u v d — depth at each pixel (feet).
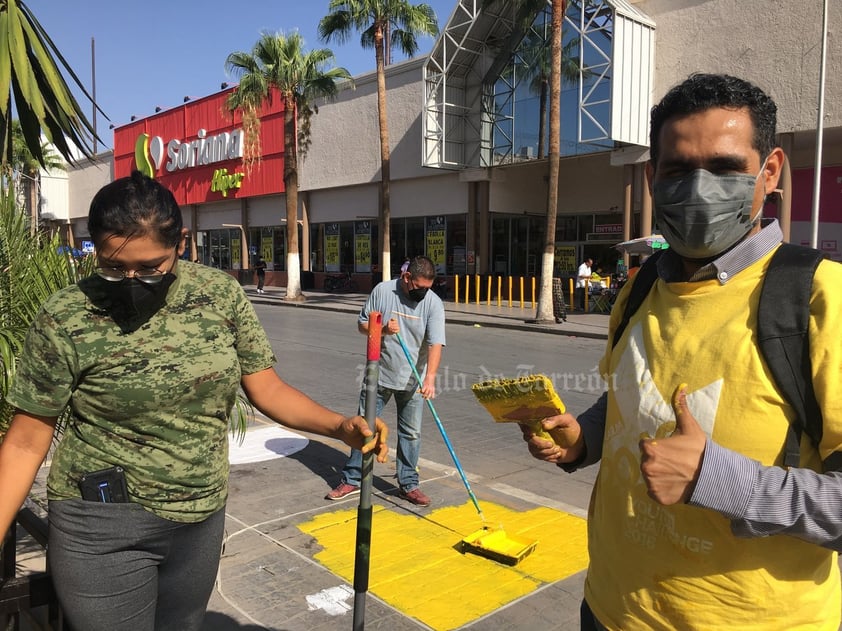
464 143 74.43
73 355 5.72
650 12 57.72
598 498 5.47
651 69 57.47
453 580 11.32
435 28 69.56
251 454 18.60
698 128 4.45
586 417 6.02
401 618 10.13
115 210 5.46
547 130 65.77
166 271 5.91
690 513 4.47
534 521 13.94
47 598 7.93
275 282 103.71
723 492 3.94
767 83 51.26
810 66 48.91
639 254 60.08
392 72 82.53
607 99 56.65
